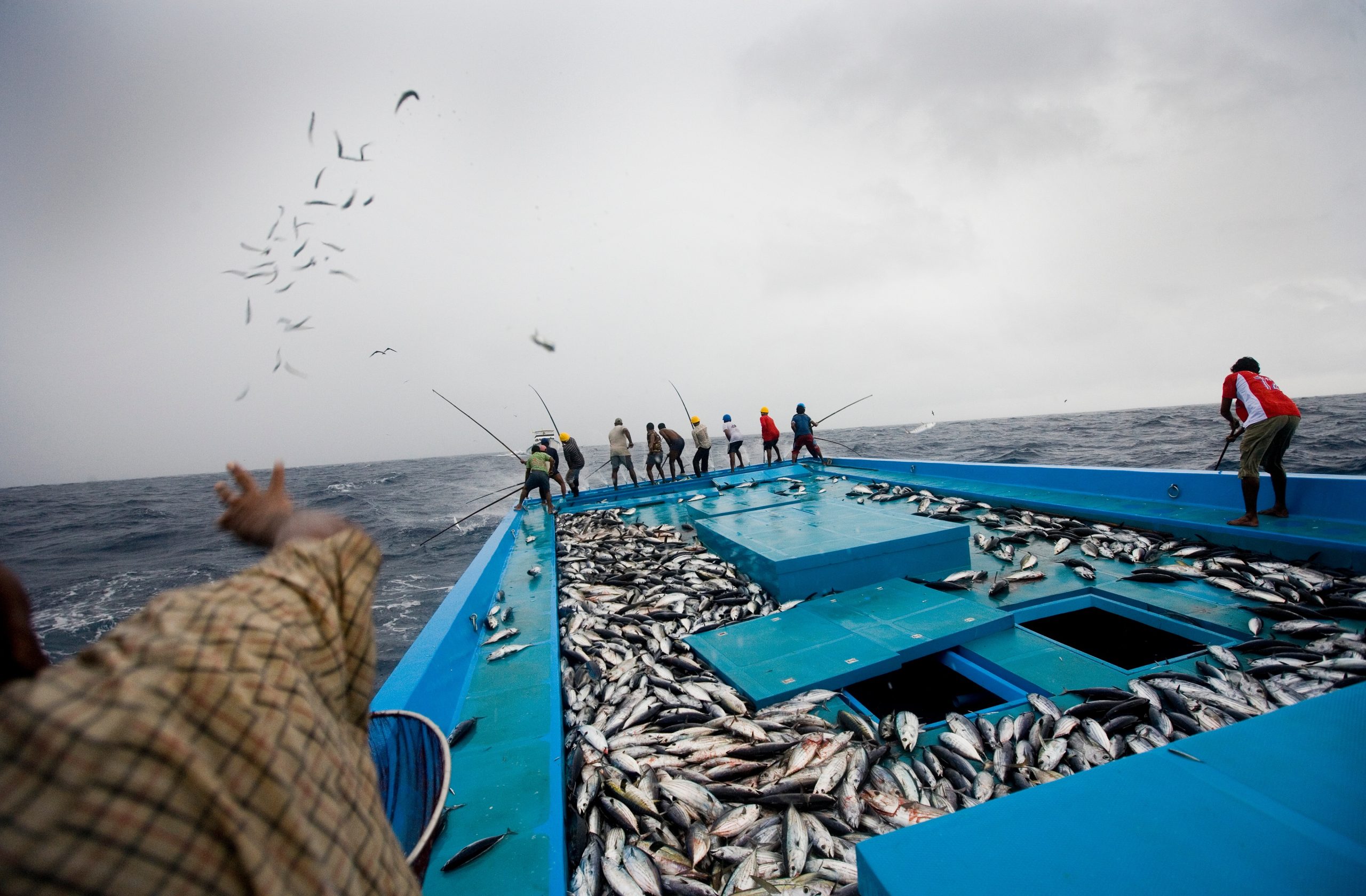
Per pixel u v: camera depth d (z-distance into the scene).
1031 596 5.96
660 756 3.97
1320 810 2.00
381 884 1.07
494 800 3.34
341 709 1.14
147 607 1.00
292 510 1.34
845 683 4.74
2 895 0.71
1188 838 1.95
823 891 2.78
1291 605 5.05
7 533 34.66
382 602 14.50
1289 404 6.10
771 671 4.91
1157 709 3.85
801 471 16.47
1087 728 3.77
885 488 12.06
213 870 0.84
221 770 0.86
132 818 0.78
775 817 3.30
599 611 6.97
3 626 0.80
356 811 1.06
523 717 4.29
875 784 3.52
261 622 0.99
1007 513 8.98
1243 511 6.98
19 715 0.74
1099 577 6.30
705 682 4.91
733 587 7.23
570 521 13.30
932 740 3.92
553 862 2.85
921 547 6.95
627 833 3.31
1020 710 4.16
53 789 0.74
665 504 14.00
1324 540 5.62
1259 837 1.93
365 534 1.28
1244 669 4.35
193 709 0.86
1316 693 3.87
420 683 4.16
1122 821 2.05
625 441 16.19
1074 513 8.43
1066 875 1.88
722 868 3.06
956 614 5.59
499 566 9.05
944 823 2.13
